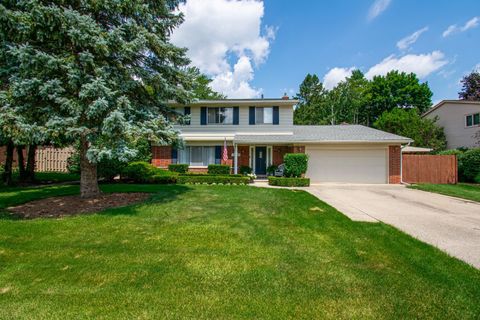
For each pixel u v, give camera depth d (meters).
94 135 6.32
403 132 25.17
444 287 2.96
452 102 22.27
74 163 13.52
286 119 16.81
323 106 44.47
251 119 16.98
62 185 11.47
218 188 10.81
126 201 7.72
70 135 6.21
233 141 15.45
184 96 8.32
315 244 4.37
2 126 5.75
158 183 12.64
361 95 42.44
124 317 2.40
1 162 17.98
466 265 3.57
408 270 3.40
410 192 11.35
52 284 2.98
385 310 2.54
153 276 3.18
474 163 14.51
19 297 2.71
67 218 5.73
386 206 8.00
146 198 8.22
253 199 8.44
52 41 6.38
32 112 6.19
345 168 15.24
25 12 5.66
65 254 3.83
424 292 2.85
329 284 3.02
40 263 3.52
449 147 22.55
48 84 5.83
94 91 6.02
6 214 6.14
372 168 15.02
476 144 19.58
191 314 2.45
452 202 8.82
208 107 17.14
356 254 3.94
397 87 39.91
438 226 5.66
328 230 5.20
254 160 16.95
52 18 5.71
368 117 42.56
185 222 5.61
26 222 5.36
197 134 16.95
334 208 7.37
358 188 12.70
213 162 16.66
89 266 3.45
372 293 2.83
